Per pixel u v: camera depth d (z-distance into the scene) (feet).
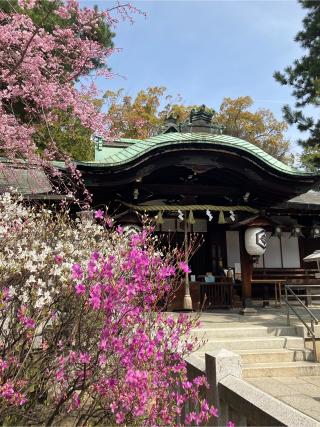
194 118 41.45
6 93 26.94
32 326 11.17
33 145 28.30
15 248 13.23
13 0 37.88
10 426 11.05
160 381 11.33
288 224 46.55
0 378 10.36
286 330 27.89
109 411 10.71
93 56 28.45
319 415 17.20
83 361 10.25
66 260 13.20
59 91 27.63
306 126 83.87
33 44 26.21
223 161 34.53
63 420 11.49
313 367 23.63
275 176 35.83
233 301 42.16
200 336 26.40
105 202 35.86
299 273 49.32
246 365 23.81
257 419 9.27
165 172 37.22
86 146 51.52
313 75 80.43
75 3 26.76
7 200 16.26
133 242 12.95
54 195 34.37
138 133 89.45
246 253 37.68
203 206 37.14
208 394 12.10
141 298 11.77
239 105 112.06
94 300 9.88
